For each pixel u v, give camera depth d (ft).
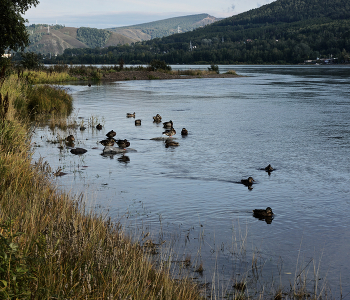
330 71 432.66
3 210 19.99
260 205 31.55
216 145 56.54
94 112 94.07
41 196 24.21
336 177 39.99
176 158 48.11
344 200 32.89
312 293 19.02
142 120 82.43
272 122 79.66
